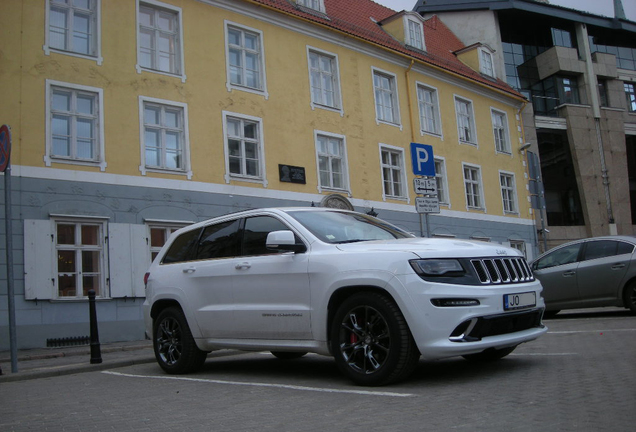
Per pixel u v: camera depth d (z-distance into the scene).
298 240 6.20
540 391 4.78
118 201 14.82
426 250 5.36
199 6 17.55
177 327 7.36
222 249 6.99
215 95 17.38
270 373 6.89
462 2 32.53
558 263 12.74
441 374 5.89
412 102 24.28
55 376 8.12
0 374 7.86
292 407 4.78
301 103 19.77
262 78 18.80
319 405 4.79
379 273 5.34
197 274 7.07
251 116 18.17
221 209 16.88
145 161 15.62
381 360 5.39
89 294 9.07
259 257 6.46
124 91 15.41
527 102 30.47
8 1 13.83
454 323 5.08
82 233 14.30
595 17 33.78
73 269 14.02
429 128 25.34
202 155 16.73
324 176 20.34
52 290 13.47
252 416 4.54
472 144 27.17
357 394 5.12
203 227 7.47
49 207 13.68
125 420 4.68
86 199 14.28
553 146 31.77
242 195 17.44
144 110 15.89
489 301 5.25
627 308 12.52
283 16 19.69
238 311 6.51
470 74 28.31
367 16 27.09
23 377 7.83
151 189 15.48
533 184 21.36
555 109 32.41
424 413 4.25
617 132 33.16
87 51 15.22
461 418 4.04
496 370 5.95
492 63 30.61
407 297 5.15
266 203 18.02
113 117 15.09
